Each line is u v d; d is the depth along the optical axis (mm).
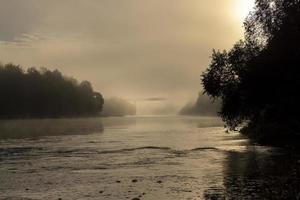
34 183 32625
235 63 72438
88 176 35812
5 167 43875
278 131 66938
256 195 25000
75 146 71750
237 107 75062
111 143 77812
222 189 27453
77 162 47438
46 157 54219
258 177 32000
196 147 63875
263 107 69875
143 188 28891
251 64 64938
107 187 29750
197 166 40875
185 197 25297
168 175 35156
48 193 28094
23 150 65312
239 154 50938
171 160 47281
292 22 57938
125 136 100375
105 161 47781
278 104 65125
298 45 57344
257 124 82562
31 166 44562
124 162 46375
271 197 24234
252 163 41219
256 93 65562
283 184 28281
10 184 32312
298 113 62781
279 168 36438
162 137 92938
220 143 70062
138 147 67188
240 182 29938
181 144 70812
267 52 62188
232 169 37406
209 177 33031
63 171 39812
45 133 116812
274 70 60594
